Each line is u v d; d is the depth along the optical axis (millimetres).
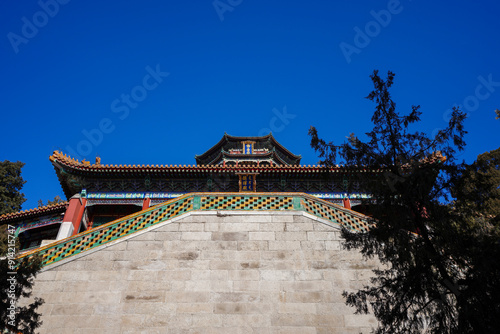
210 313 11133
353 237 10461
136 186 29906
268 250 12469
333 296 11492
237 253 12391
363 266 12109
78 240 12648
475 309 8219
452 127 9742
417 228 9609
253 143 44031
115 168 28875
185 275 11875
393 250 9828
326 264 12164
